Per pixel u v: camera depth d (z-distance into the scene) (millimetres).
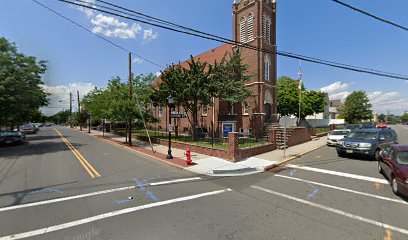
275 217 5059
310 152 15086
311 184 7754
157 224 4695
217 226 4613
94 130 46906
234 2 24938
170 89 17125
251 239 4098
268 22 23781
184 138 19516
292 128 19156
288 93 35719
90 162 11609
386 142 12625
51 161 11820
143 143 20234
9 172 9312
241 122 23109
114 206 5672
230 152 11836
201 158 12461
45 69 19656
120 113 18016
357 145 12266
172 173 9445
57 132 40969
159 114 33719
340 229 4500
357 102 48688
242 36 24203
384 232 4383
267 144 14875
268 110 23672
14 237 4172
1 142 18516
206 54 30125
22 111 19266
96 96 26078
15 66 16875
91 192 6762
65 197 6320
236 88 17438
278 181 8203
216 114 24125
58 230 4438
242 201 6090
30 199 6152
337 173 9289
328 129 28109
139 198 6273
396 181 6496
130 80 19375
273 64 24453
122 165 10953
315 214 5230
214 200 6160
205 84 16344
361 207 5660
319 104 39219
